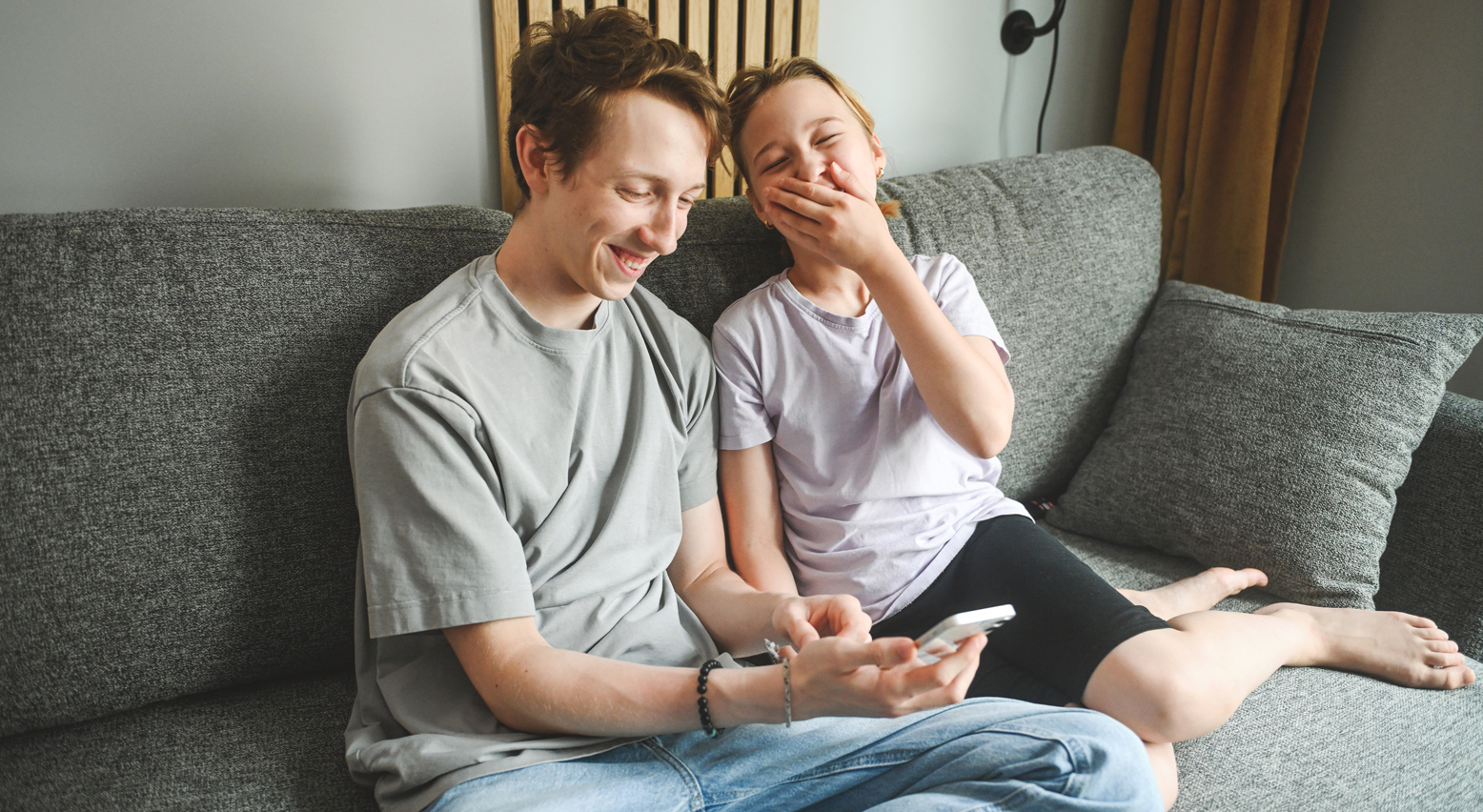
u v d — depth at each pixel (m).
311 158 1.18
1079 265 1.36
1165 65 1.78
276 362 0.91
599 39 0.79
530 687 0.75
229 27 1.09
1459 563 1.12
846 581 1.02
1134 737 0.71
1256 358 1.24
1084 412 1.38
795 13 1.47
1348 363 1.18
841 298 1.08
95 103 1.05
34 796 0.78
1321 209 1.77
